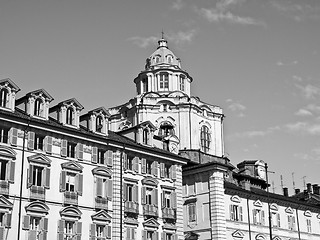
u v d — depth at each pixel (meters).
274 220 78.81
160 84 111.88
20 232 50.16
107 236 57.22
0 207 49.25
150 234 61.78
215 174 70.44
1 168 50.88
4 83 52.66
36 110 55.34
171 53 116.25
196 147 104.56
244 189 74.81
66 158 55.78
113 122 111.12
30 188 51.91
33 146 53.25
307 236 84.12
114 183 59.62
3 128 51.84
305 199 97.12
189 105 105.62
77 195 55.53
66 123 57.31
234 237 70.38
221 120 113.31
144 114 105.94
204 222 70.00
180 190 66.88
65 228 54.03
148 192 63.31
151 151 64.31
